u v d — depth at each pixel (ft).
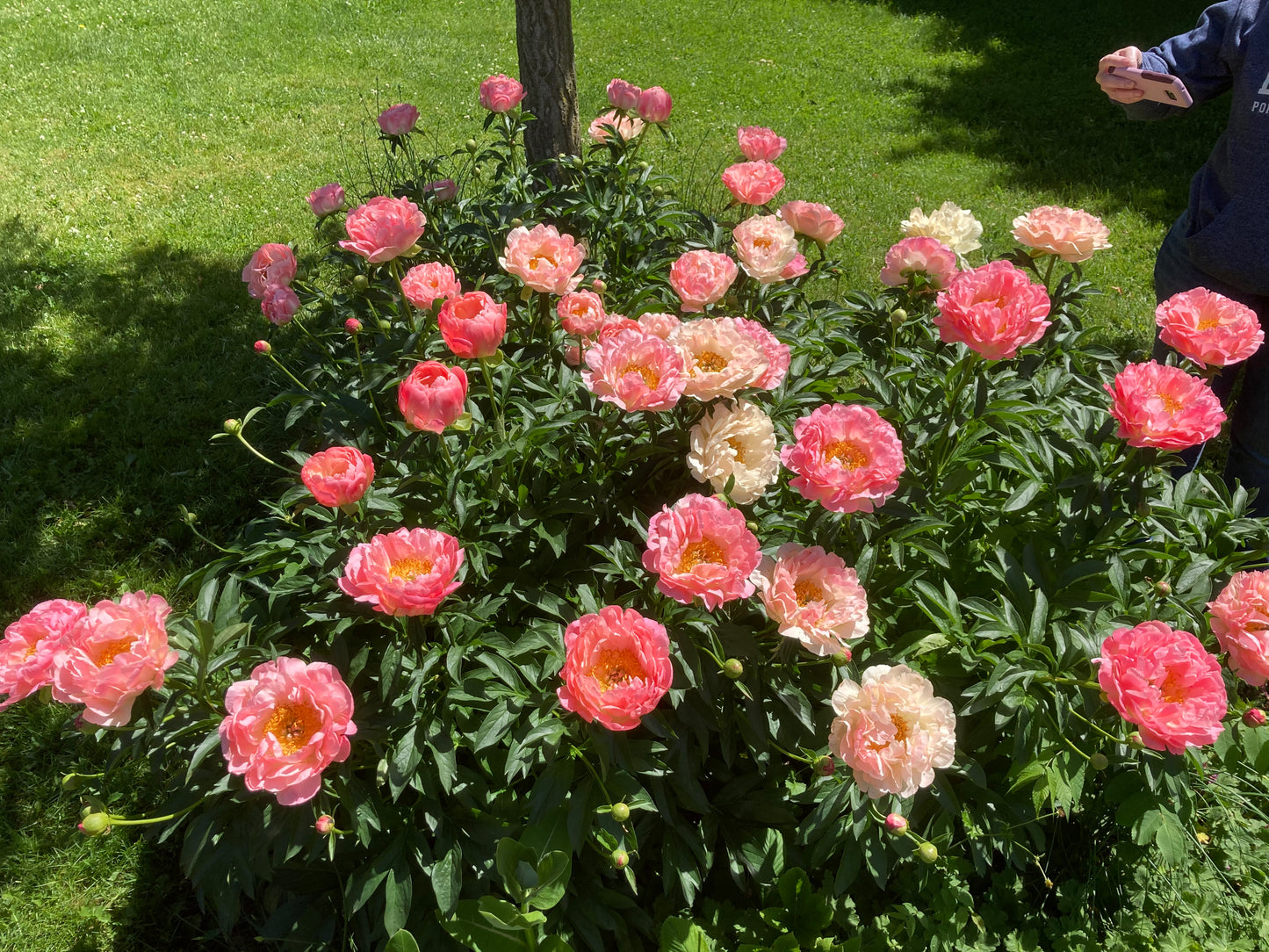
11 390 14.35
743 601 6.74
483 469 7.43
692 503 5.85
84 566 11.63
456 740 6.49
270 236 18.85
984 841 6.79
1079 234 8.14
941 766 5.77
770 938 6.80
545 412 7.75
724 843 7.55
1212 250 9.23
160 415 13.93
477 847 6.51
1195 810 7.63
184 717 6.23
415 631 6.04
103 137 23.61
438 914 6.22
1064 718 6.25
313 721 5.31
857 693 5.86
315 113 24.88
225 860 6.49
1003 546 7.54
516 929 6.12
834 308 9.62
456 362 8.07
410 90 26.45
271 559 7.54
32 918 8.24
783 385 7.88
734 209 17.40
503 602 6.76
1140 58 9.11
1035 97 26.07
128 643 5.54
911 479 7.09
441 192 11.07
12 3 33.35
